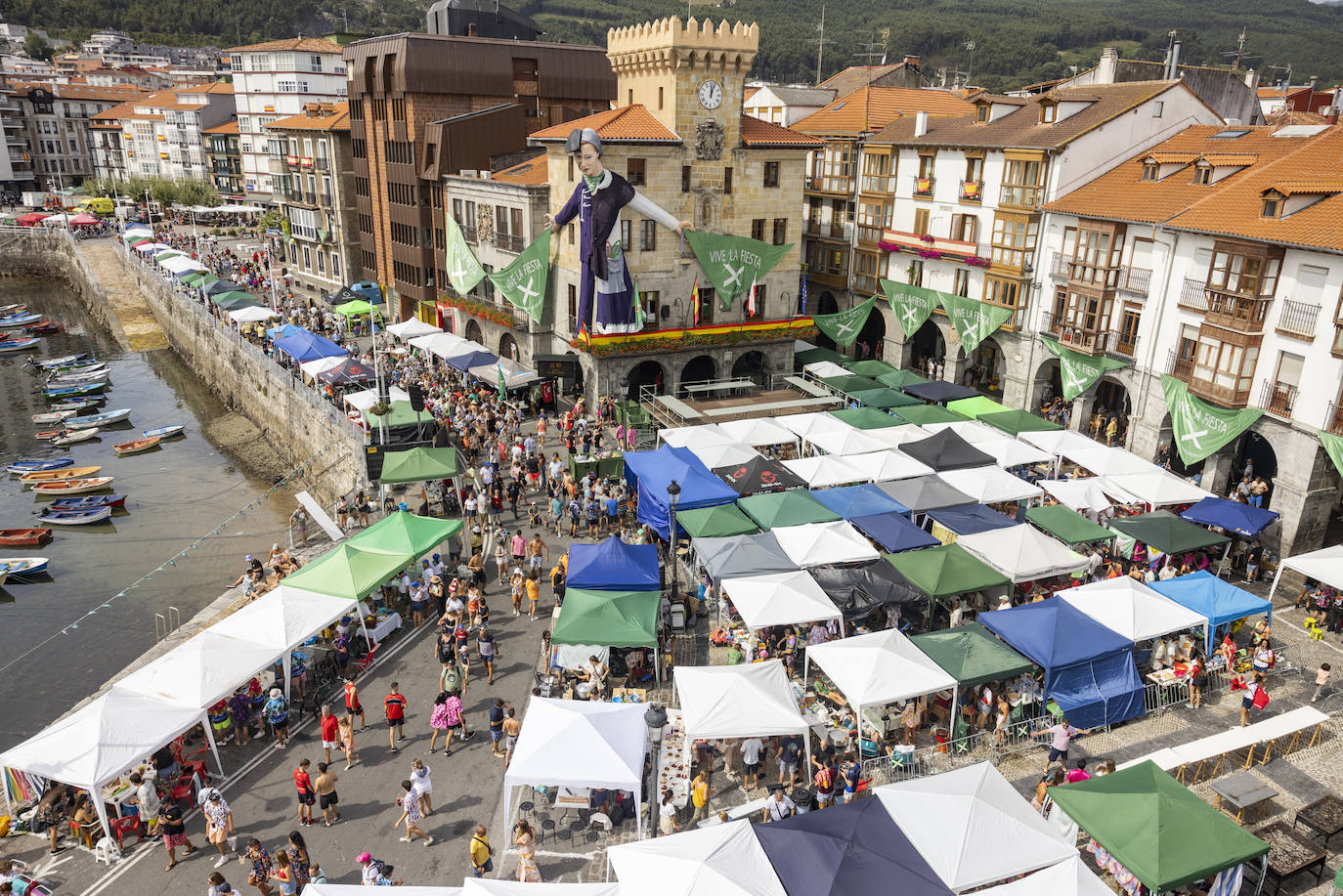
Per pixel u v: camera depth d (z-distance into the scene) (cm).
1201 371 3956
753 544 3053
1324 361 3391
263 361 6225
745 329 5331
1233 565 3584
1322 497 3550
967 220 5444
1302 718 2331
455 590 3044
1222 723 2606
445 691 2533
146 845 2155
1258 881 1986
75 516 5025
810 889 1692
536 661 2880
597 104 7231
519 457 4191
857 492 3525
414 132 6506
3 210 14488
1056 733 2333
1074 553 3095
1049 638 2569
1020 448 3981
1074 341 4650
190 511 5206
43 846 2167
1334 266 3331
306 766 2175
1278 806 2266
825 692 2636
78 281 11331
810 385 5259
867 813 1886
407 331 5941
